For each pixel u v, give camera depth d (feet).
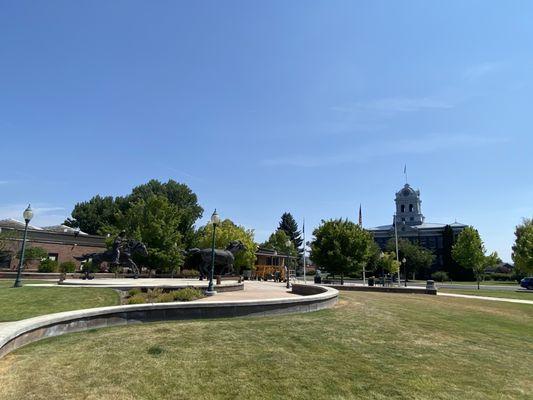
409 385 21.85
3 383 19.08
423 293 100.01
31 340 26.76
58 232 155.12
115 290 60.59
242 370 23.07
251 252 174.91
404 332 37.24
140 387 19.75
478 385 22.57
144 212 135.33
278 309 44.83
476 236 193.88
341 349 29.12
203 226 185.26
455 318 50.42
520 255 167.63
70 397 18.12
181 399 18.66
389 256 211.20
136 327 33.65
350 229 145.79
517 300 85.87
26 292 52.13
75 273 107.04
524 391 22.06
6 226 150.82
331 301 56.08
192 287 66.54
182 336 30.40
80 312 31.81
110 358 24.02
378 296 79.87
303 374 22.90
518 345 35.32
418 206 383.65
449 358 28.40
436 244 320.91
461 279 282.36
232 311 41.32
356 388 21.09
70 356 24.00
